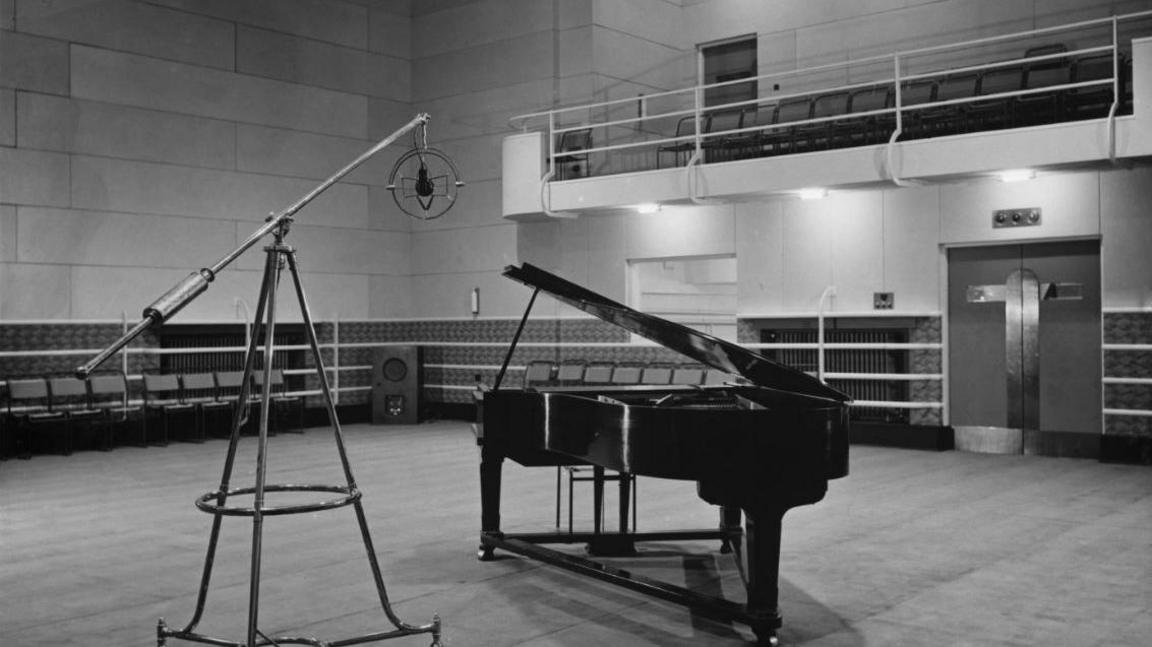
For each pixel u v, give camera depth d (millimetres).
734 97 14586
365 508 8164
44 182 12023
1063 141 9531
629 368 12797
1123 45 11328
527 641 4695
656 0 14914
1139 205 10227
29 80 11922
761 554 4641
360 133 15320
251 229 13953
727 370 5434
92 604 5410
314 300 14719
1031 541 6762
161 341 12977
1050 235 10742
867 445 11883
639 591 5195
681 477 4762
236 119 13812
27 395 11312
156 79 13008
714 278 16172
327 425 14797
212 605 5336
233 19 13789
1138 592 5469
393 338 15789
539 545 6539
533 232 14609
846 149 10672
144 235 12875
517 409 6352
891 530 7141
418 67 15961
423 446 12336
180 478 9852
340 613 5160
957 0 12492
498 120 15031
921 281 11594
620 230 13820
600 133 14133
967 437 11523
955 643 4629
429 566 6180
